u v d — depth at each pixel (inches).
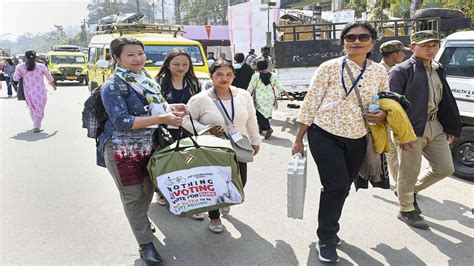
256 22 732.7
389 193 210.4
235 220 184.2
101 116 146.2
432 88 168.1
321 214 146.3
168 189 135.4
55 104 589.6
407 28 442.6
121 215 192.5
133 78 139.9
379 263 146.8
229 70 161.0
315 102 142.0
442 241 161.3
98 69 449.1
